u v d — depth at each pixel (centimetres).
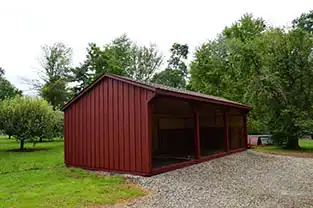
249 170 714
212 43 2344
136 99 633
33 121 1270
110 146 681
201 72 2331
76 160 770
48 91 2359
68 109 807
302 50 1330
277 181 579
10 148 1362
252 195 459
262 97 1358
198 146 795
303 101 1296
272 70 1385
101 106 713
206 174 645
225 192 480
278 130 1328
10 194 462
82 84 2759
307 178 613
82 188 502
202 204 407
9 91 3303
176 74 3078
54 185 529
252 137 1540
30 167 777
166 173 638
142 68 2766
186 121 1224
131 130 638
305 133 1334
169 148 1115
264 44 1467
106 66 2648
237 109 1183
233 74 2055
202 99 754
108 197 442
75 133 780
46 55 2634
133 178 591
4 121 1239
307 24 2206
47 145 1527
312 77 1299
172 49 3541
